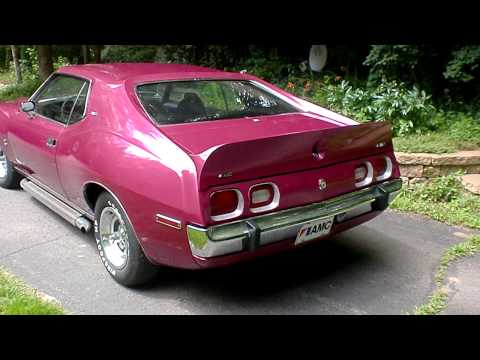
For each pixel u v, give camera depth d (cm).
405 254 416
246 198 294
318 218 322
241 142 280
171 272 381
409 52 686
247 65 1062
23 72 1525
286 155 305
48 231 455
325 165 331
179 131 338
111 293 348
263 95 430
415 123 654
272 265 396
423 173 550
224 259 293
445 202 528
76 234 449
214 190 285
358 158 353
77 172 375
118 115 353
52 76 461
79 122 388
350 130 327
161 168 303
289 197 311
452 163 545
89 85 395
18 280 355
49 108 447
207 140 326
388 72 749
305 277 376
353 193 349
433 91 746
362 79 902
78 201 397
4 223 471
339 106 732
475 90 723
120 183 326
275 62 1012
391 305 336
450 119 683
